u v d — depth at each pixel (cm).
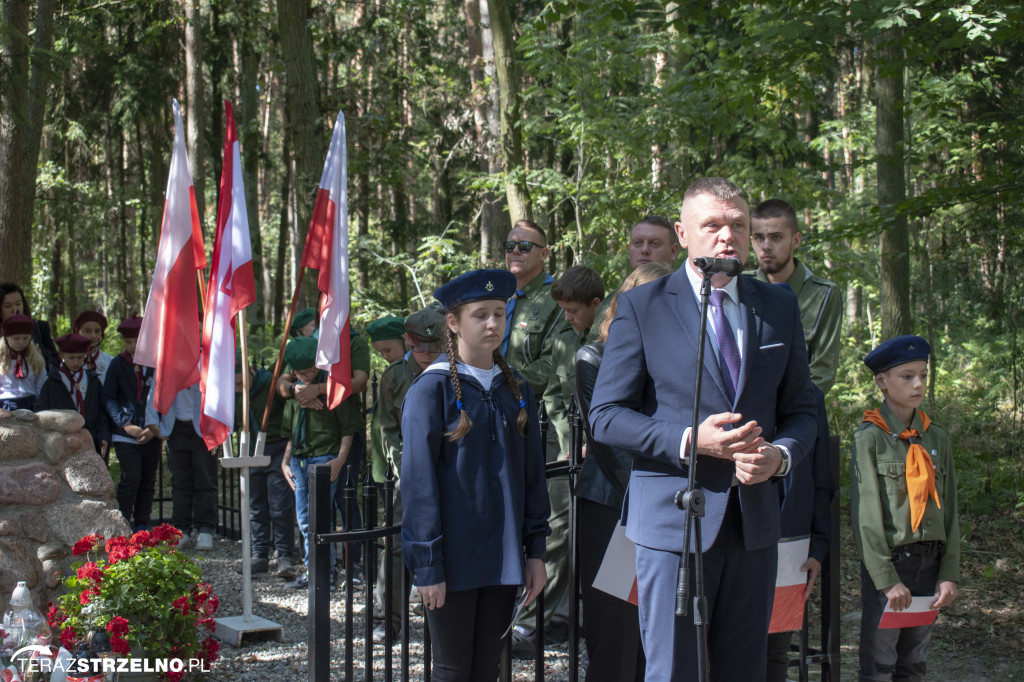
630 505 274
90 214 2295
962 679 494
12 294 685
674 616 257
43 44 1116
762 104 987
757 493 256
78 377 756
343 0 1667
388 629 342
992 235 988
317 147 1309
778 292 275
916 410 405
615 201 1004
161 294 532
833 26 614
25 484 471
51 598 462
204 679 443
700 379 235
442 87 2136
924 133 857
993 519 764
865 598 400
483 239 1406
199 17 1889
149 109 2255
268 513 687
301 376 624
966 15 590
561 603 503
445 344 302
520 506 300
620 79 978
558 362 482
